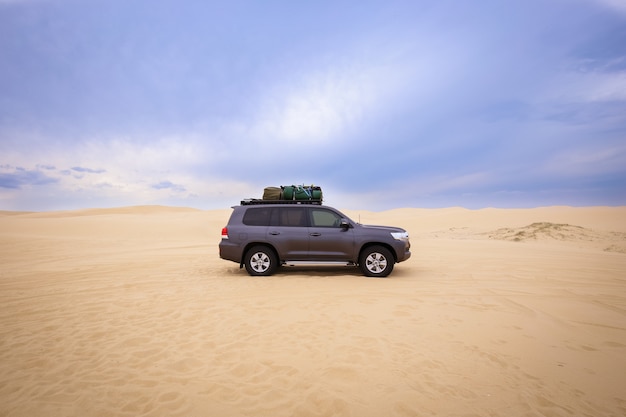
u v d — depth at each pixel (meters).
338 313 5.26
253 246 8.73
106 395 3.01
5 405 2.86
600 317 4.99
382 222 41.12
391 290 6.83
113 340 4.28
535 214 37.06
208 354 3.83
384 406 2.77
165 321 4.99
